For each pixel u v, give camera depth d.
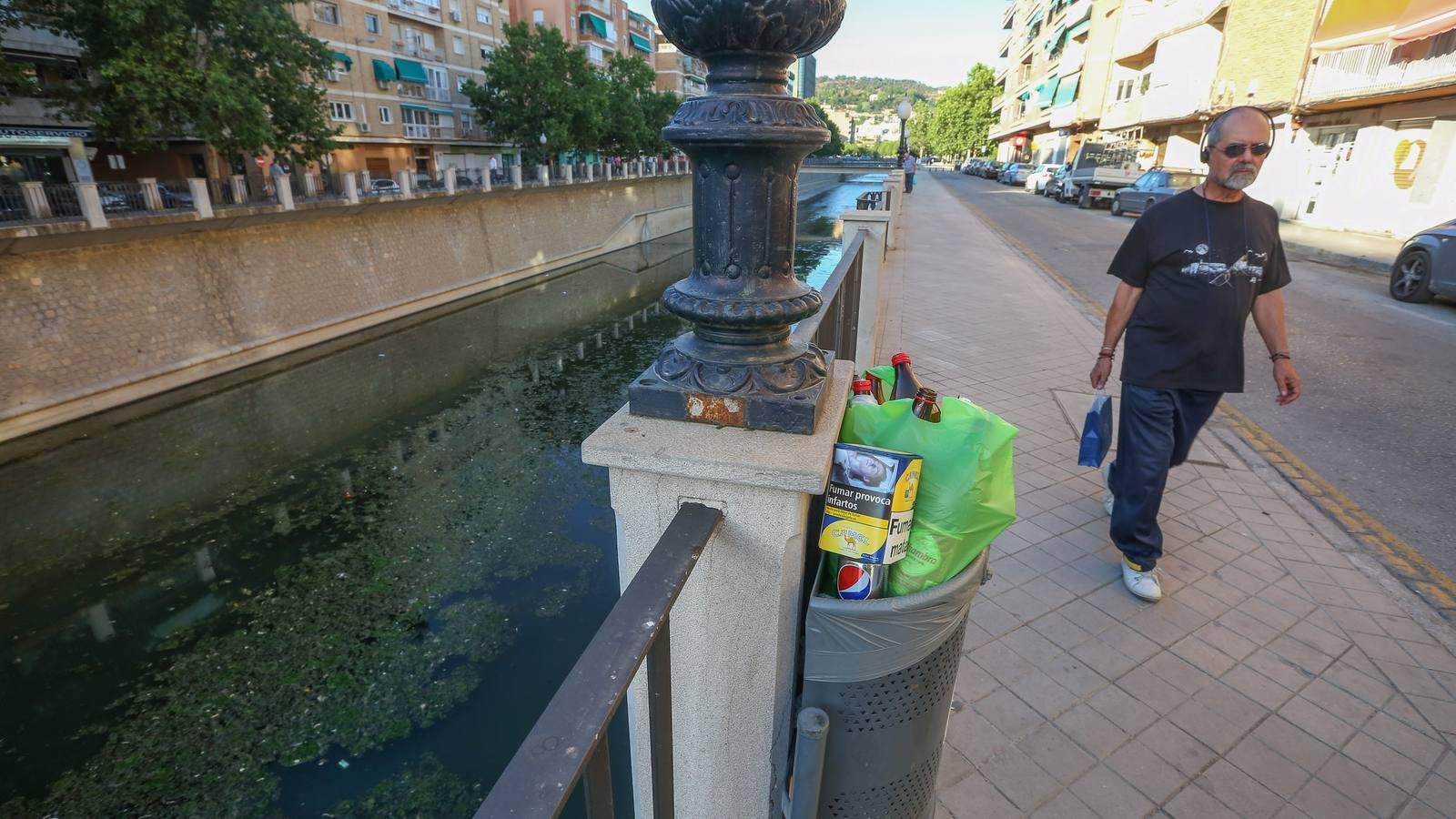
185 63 18.72
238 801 5.84
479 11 46.78
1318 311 9.43
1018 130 62.44
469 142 45.84
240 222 17.50
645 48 71.81
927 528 1.41
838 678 1.38
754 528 1.36
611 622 0.98
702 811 1.76
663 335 21.94
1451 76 14.74
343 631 7.99
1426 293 9.77
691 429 1.43
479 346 20.64
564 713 0.82
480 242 27.84
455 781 5.93
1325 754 2.29
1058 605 3.02
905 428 1.46
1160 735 2.36
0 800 6.00
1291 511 3.84
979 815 2.08
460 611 8.30
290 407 15.70
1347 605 3.03
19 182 13.51
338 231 20.89
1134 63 35.12
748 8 1.23
